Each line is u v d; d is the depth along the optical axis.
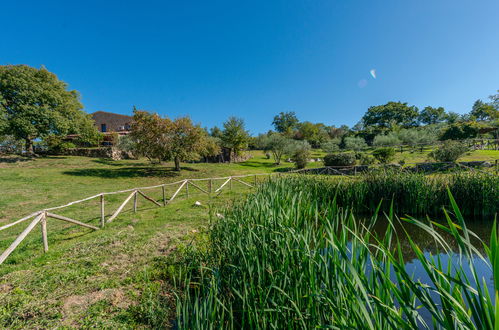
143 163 22.14
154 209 7.47
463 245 0.96
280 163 26.58
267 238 2.55
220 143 27.03
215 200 8.50
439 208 6.73
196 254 3.44
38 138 22.08
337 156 18.70
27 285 3.05
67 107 23.11
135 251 4.11
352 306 1.42
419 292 1.10
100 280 3.21
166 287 3.08
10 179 12.06
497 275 0.81
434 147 26.06
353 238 1.72
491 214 6.43
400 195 6.93
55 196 9.47
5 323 2.43
